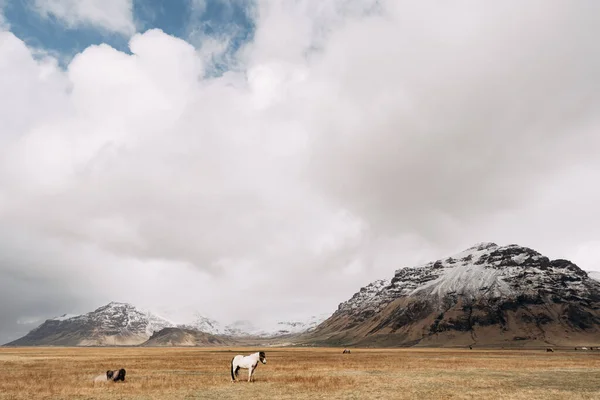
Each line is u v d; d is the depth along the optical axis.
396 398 26.36
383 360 77.50
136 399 26.06
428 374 44.16
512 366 58.03
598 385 34.25
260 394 27.92
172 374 44.47
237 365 36.19
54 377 40.44
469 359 81.38
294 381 35.59
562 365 60.34
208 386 32.16
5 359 80.56
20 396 27.23
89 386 32.19
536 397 27.22
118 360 77.50
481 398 26.67
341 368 53.94
